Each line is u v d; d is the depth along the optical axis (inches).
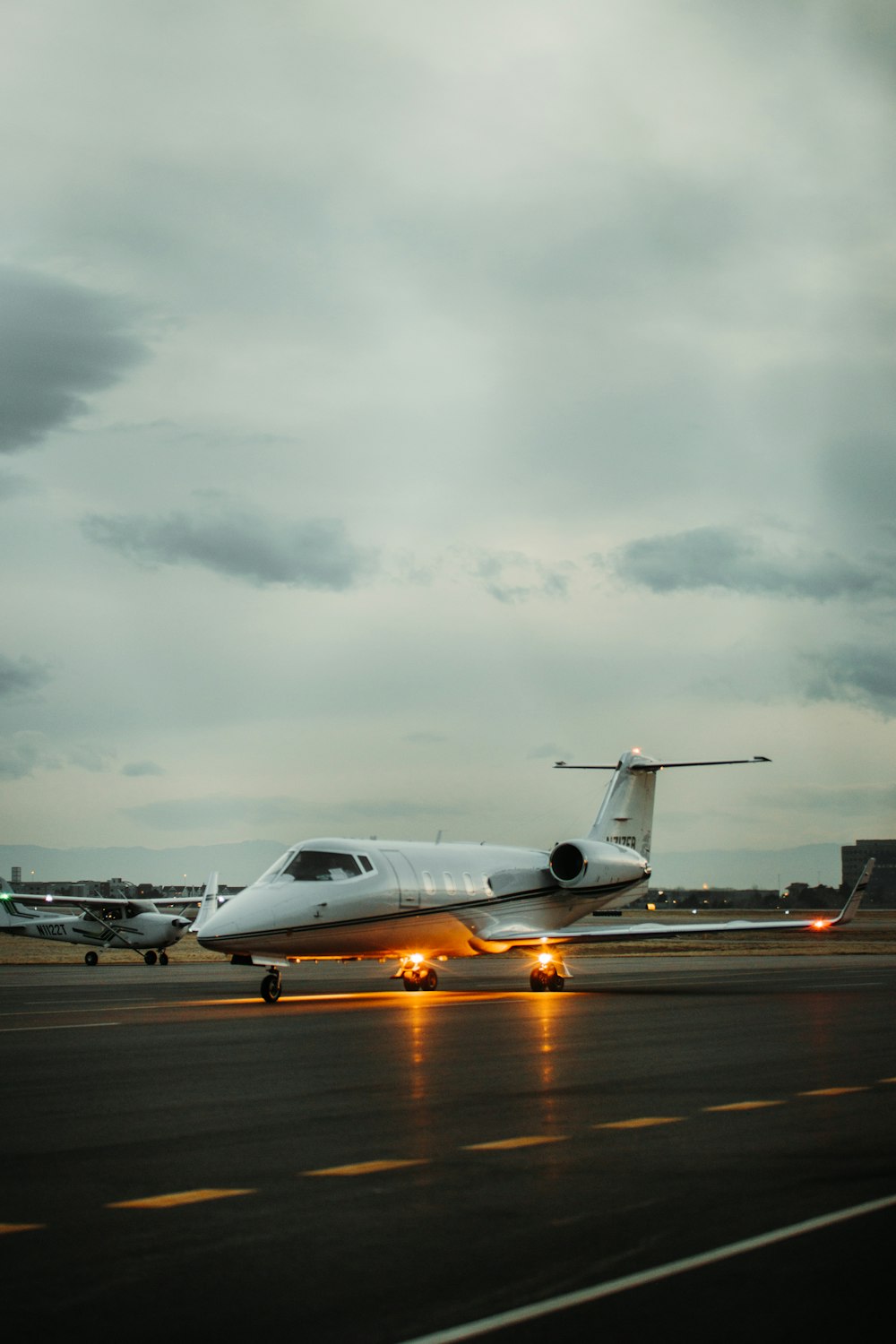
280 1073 629.9
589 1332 249.9
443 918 1333.7
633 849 1659.7
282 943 1171.3
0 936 4035.4
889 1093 551.5
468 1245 308.3
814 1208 341.7
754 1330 251.3
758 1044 757.9
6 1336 249.8
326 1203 350.3
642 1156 411.8
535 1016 972.6
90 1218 336.5
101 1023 923.4
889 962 2230.6
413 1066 652.1
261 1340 247.6
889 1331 250.4
